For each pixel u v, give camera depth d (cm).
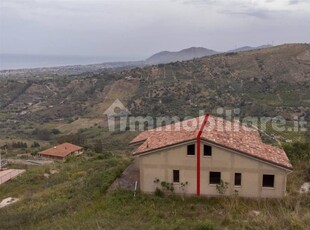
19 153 8206
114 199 2086
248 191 2077
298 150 2775
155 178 2169
